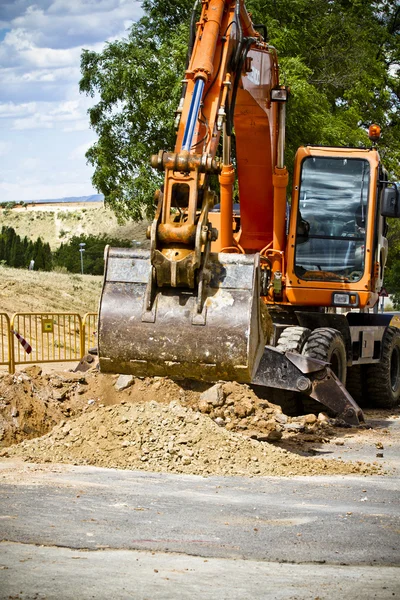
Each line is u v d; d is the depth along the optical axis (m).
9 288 33.00
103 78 28.16
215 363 10.11
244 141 15.60
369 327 17.19
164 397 12.92
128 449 10.25
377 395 17.78
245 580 5.55
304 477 9.86
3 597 4.97
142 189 28.22
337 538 6.81
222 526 7.09
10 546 6.17
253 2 29.64
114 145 28.91
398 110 41.12
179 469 9.88
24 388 12.05
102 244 85.31
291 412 14.70
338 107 34.50
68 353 26.19
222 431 10.73
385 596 5.28
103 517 7.20
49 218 158.62
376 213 16.22
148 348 10.24
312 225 16.11
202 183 10.32
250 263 10.41
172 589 5.27
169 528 6.93
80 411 12.51
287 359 13.52
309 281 16.03
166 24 30.11
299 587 5.43
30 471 9.34
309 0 32.72
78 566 5.70
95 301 36.44
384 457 11.57
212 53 11.87
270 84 15.20
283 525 7.21
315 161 16.16
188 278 10.10
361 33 35.12
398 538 6.90
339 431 13.64
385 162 38.41
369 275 15.93
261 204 16.38
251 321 10.12
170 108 27.17
